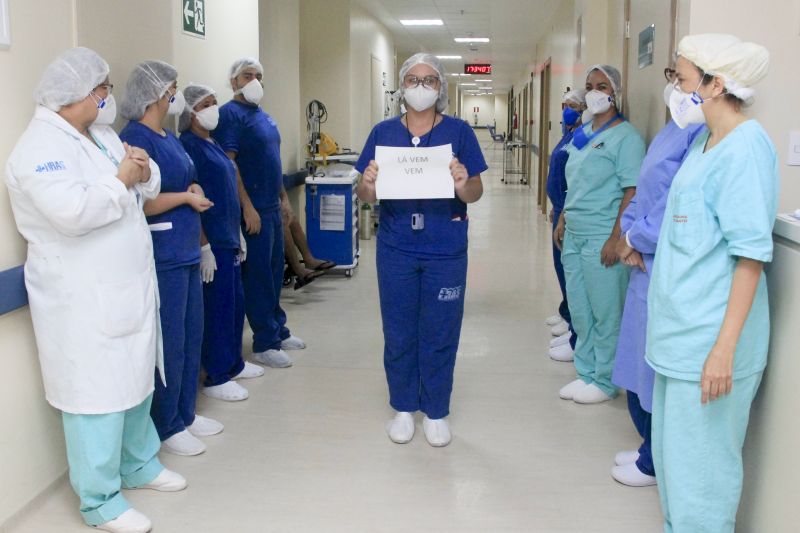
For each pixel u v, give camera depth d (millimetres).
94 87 2076
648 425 2434
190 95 2963
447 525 2234
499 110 33406
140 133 2461
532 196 12180
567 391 3303
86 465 2105
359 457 2705
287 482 2506
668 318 1783
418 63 2510
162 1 3057
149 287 2199
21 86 2168
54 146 1991
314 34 7598
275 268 3873
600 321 3131
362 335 4312
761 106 2469
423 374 2809
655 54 3180
